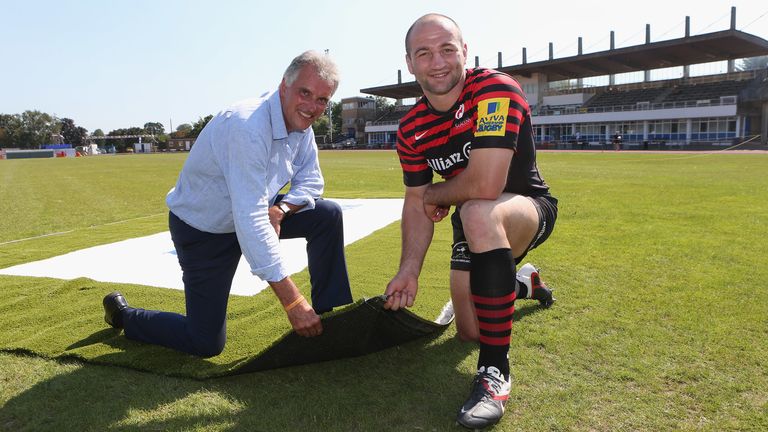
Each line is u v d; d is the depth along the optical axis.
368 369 2.20
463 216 1.99
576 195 8.34
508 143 2.01
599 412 1.81
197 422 1.79
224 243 2.21
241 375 2.16
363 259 4.08
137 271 3.88
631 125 46.59
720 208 6.52
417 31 2.08
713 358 2.18
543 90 56.94
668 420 1.75
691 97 46.22
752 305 2.79
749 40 41.25
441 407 1.87
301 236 2.44
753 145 38.28
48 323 2.76
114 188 13.09
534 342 2.38
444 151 2.33
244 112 1.98
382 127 67.75
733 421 1.73
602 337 2.42
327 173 16.05
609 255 4.00
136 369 2.21
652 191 8.79
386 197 8.47
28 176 19.73
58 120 118.88
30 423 1.80
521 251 2.27
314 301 2.49
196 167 2.09
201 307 2.21
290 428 1.75
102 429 1.75
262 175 1.97
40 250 4.80
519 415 1.81
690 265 3.65
